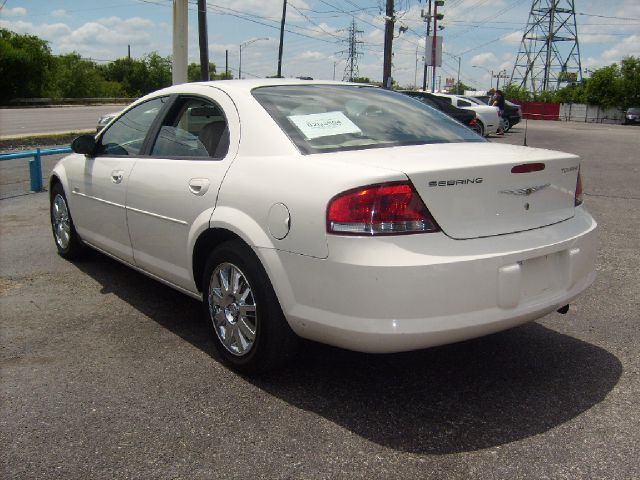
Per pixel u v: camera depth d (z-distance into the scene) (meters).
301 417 3.02
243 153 3.44
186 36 12.27
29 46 53.09
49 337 4.02
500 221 3.00
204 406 3.13
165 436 2.86
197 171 3.65
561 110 57.09
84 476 2.57
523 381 3.39
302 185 2.98
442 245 2.80
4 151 15.07
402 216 2.75
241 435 2.86
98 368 3.57
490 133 22.25
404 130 3.64
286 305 3.06
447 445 2.78
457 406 3.12
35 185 9.54
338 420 2.99
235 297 3.42
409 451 2.73
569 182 3.38
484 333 2.91
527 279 3.05
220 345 3.56
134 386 3.35
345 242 2.77
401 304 2.71
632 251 6.09
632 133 27.91
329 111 3.63
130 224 4.32
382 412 3.07
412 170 2.77
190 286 3.83
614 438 2.81
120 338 4.00
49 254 6.02
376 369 3.55
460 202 2.87
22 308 4.55
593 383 3.36
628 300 4.67
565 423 2.95
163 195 3.88
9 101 51.88
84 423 2.97
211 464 2.65
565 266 3.22
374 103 3.94
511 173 3.01
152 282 5.20
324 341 3.00
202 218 3.51
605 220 7.56
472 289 2.81
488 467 2.61
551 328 4.14
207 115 3.89
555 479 2.53
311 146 3.27
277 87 3.87
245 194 3.26
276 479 2.54
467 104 21.38
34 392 3.28
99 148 4.93
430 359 3.68
